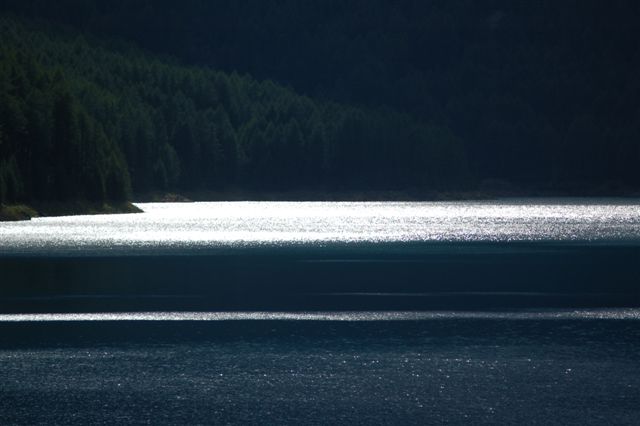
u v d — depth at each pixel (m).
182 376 153.00
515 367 157.12
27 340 175.88
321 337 178.62
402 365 158.75
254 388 146.75
